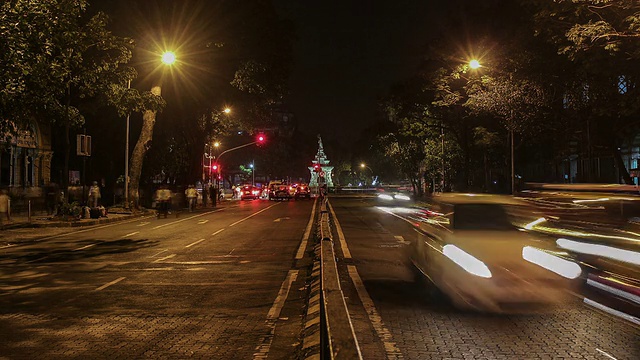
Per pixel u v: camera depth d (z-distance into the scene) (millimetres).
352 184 154000
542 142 48812
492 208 10477
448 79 40688
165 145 48500
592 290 9750
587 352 6445
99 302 9500
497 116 35688
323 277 7188
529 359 6211
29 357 6402
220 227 25250
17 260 14953
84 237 21406
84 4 18531
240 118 47906
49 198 34625
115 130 46719
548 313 8312
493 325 7668
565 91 30109
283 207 43875
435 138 56188
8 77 16469
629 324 7676
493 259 9320
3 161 36969
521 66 29000
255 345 6902
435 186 60500
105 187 48562
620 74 20297
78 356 6445
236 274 12391
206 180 65812
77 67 22422
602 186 23531
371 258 14500
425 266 11086
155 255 15742
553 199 26047
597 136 33719
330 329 4043
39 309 8969
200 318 8344
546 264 9547
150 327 7805
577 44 17188
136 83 36000
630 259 10680
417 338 7039
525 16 27984
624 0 15852
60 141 47156
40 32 16453
